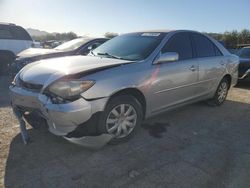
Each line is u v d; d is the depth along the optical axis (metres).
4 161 3.20
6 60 9.60
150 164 3.24
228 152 3.62
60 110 3.07
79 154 3.42
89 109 3.19
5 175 2.93
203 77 4.97
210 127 4.53
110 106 3.47
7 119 4.61
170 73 4.18
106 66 3.49
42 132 4.02
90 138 3.31
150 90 3.90
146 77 3.80
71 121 3.11
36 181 2.84
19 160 3.23
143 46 4.28
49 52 7.43
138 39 4.57
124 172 3.05
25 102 3.49
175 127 4.46
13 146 3.58
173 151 3.59
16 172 2.99
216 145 3.83
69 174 2.98
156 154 3.49
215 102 5.70
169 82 4.19
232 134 4.27
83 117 3.16
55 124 3.19
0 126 4.27
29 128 4.16
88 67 3.42
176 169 3.14
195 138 4.05
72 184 2.81
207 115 5.18
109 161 3.28
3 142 3.69
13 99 3.74
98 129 3.38
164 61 4.04
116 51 4.41
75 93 3.13
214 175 3.05
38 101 3.28
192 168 3.18
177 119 4.86
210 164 3.28
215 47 5.47
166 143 3.83
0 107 5.32
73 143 3.37
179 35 4.66
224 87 5.82
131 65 3.71
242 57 9.16
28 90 3.47
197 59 4.84
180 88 4.46
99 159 3.31
